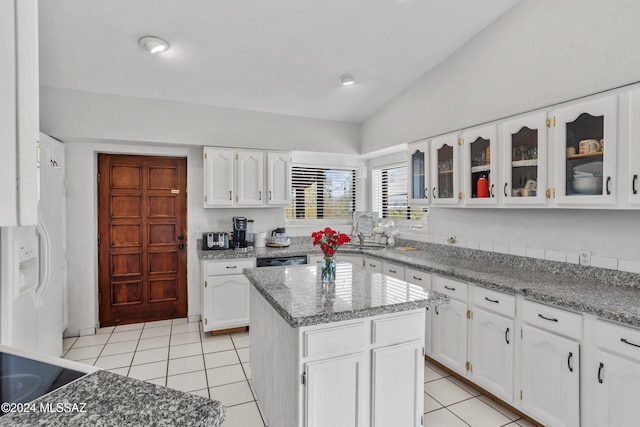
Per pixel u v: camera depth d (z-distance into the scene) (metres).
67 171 3.45
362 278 2.27
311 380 1.52
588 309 1.72
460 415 2.20
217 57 2.91
